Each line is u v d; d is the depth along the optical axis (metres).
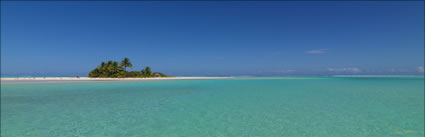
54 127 6.45
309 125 6.68
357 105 10.21
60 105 10.13
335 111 8.70
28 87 20.45
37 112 8.45
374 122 6.93
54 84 25.36
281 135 5.74
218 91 17.53
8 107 9.52
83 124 6.78
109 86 22.92
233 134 5.84
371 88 20.56
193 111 8.80
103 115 8.02
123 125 6.69
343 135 5.71
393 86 23.11
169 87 22.12
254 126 6.59
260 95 14.59
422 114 8.06
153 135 5.77
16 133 5.86
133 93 15.60
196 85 25.59
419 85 24.83
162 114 8.23
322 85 25.59
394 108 9.30
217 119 7.44
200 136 5.69
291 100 12.00
